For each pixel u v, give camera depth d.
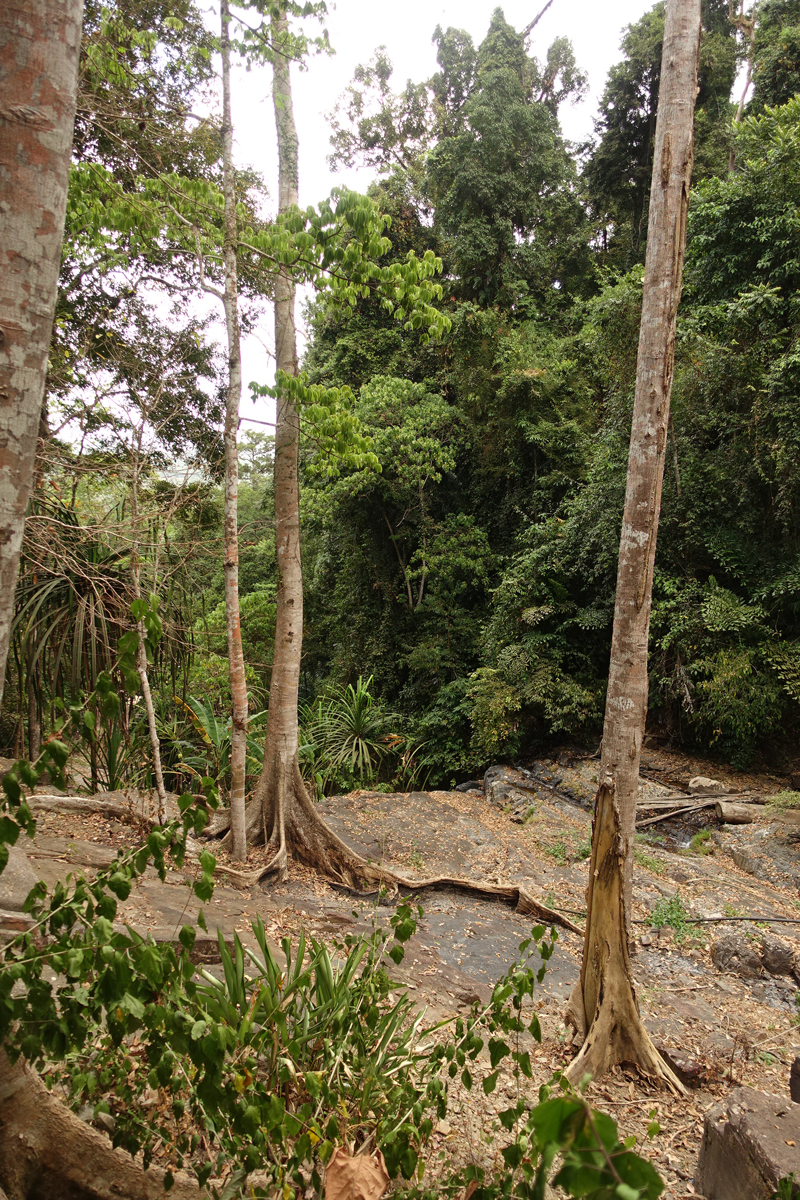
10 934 3.24
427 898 6.50
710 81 18.70
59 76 1.58
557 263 20.28
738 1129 2.67
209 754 8.16
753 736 10.36
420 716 15.26
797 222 9.81
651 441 4.77
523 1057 2.13
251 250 5.95
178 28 5.78
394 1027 2.88
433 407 15.89
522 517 15.35
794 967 5.41
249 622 17.36
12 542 1.58
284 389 6.21
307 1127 1.91
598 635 12.38
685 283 11.80
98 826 5.60
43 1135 1.77
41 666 5.81
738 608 9.89
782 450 9.29
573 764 11.11
